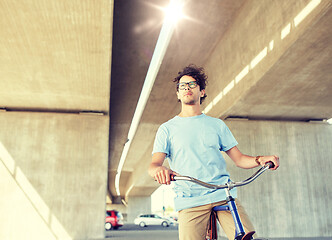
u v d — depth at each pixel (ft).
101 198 41.22
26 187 40.42
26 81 35.58
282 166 44.04
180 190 6.67
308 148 45.32
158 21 35.47
